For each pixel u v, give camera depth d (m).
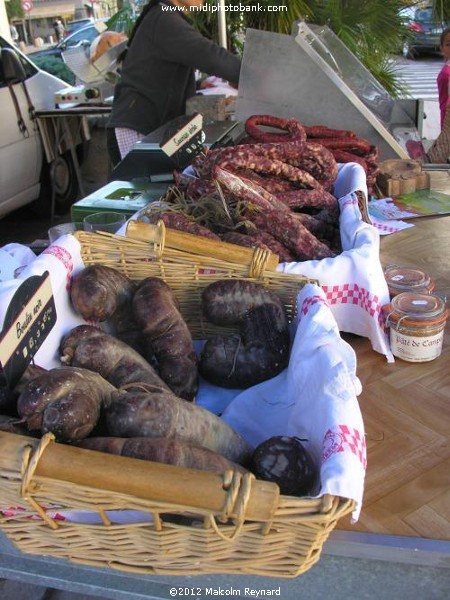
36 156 5.31
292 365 1.17
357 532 0.96
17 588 2.19
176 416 0.98
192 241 1.45
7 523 0.92
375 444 1.16
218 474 0.78
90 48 4.96
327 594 1.02
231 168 1.87
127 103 3.38
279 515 0.78
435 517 0.99
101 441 0.91
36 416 0.95
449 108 4.06
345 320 1.50
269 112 2.88
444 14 5.85
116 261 1.47
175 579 1.06
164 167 2.50
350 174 2.09
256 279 1.43
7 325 1.04
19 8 13.05
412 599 0.99
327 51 2.89
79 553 0.93
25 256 1.73
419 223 2.18
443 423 1.20
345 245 1.66
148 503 0.77
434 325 1.35
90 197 2.23
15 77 4.98
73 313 1.36
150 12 3.16
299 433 1.08
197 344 1.52
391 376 1.36
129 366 1.20
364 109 2.75
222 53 3.13
